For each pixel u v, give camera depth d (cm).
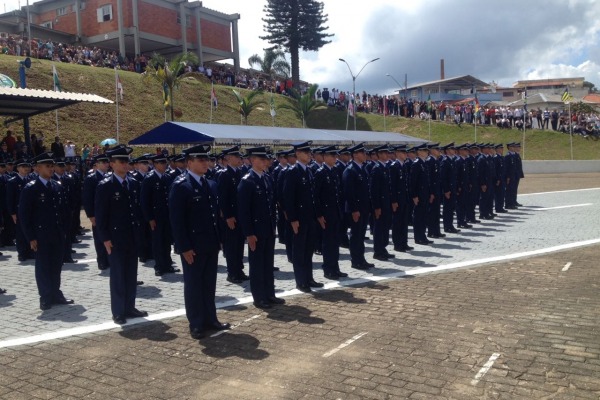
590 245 1112
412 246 1198
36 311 761
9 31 4650
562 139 4344
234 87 4466
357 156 980
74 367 549
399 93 7994
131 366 548
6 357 580
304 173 837
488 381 483
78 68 3453
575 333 599
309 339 610
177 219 628
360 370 517
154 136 1795
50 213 777
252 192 742
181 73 3819
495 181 1711
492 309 697
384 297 773
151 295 838
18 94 1662
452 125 4647
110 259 698
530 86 9906
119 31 4403
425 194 1212
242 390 482
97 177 997
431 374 502
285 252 1196
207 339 623
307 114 4316
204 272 650
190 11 5050
